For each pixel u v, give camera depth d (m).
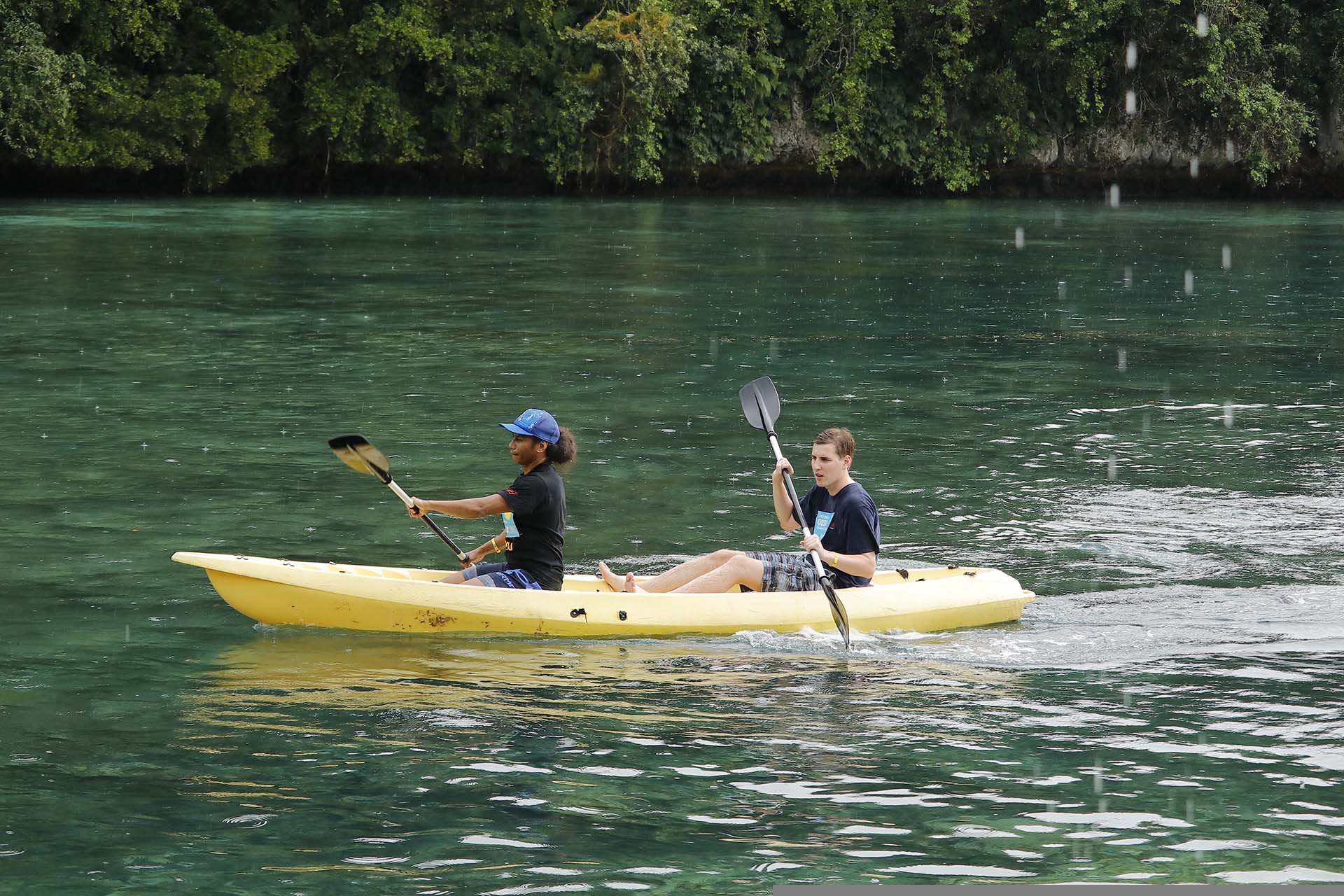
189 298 56.47
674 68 119.44
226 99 110.31
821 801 13.84
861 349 46.53
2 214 94.81
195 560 19.00
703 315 54.53
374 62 116.25
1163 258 78.06
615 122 121.00
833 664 18.16
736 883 12.14
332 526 24.88
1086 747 15.31
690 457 30.56
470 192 123.56
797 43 128.25
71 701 16.44
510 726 15.80
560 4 121.94
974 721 16.08
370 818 13.37
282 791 13.96
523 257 74.81
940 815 13.54
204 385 38.47
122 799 13.75
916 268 72.12
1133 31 128.12
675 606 19.47
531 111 120.25
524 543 19.95
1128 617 20.28
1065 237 90.94
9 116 101.06
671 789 14.08
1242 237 91.12
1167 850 12.84
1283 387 39.81
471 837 12.98
